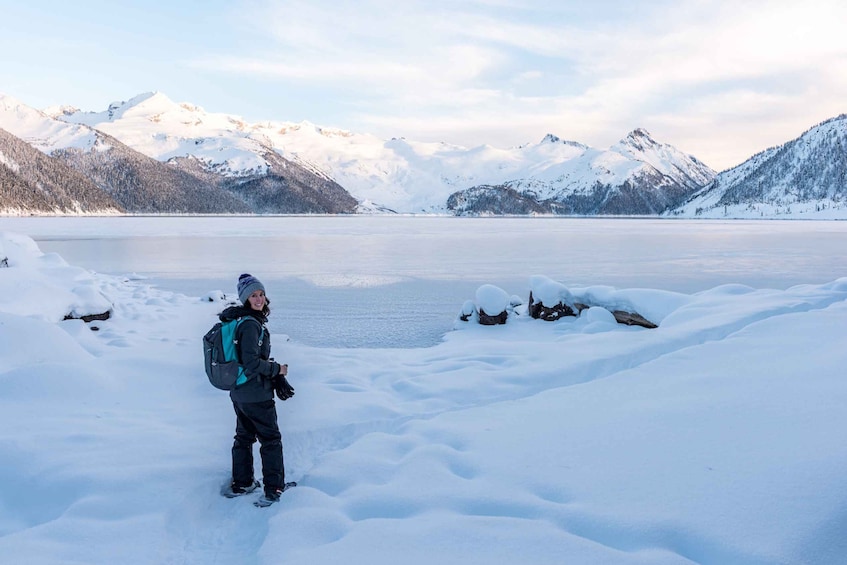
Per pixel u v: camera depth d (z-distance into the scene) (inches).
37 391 231.8
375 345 455.8
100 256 1362.0
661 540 126.0
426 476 164.7
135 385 264.4
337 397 251.9
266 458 162.2
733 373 241.0
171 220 5516.7
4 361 270.1
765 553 117.5
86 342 378.0
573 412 215.0
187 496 156.8
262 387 161.6
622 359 300.7
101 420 213.6
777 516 128.9
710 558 120.3
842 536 122.0
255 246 1775.3
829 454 152.3
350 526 139.3
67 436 191.6
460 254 1441.9
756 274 954.1
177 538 144.5
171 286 821.2
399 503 150.2
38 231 2834.6
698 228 3806.6
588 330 454.6
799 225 4697.3
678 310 415.5
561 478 157.6
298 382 282.5
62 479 161.0
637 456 167.3
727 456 160.1
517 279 901.8
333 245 1830.7
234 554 139.0
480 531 131.8
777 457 154.9
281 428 209.9
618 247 1724.9
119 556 130.5
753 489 140.6
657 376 253.8
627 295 486.9
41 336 294.7
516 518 137.8
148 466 170.9
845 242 1975.9
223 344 160.4
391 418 227.3
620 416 203.8
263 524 150.5
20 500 157.6
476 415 221.8
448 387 266.4
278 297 713.0
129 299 627.2
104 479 160.1
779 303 388.8
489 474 164.6
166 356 327.9
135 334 434.9
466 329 504.1
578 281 869.2
